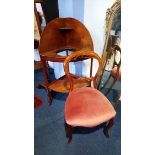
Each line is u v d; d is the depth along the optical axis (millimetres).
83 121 1181
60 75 2426
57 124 1715
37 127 1675
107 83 2004
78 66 2324
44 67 1869
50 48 1907
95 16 1962
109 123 1452
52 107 1950
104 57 1941
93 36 2064
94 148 1460
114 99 1932
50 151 1437
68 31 1982
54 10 2152
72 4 1974
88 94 1361
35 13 2025
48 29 1852
